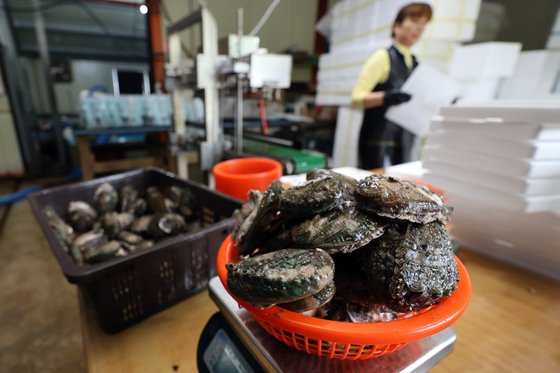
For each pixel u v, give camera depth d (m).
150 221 0.98
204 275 0.74
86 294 0.62
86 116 2.36
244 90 1.25
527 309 0.60
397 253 0.33
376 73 1.81
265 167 1.06
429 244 0.34
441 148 0.74
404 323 0.30
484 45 1.67
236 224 0.48
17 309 1.55
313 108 2.47
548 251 0.64
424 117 1.77
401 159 1.95
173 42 1.50
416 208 0.34
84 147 2.35
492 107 0.61
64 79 3.58
